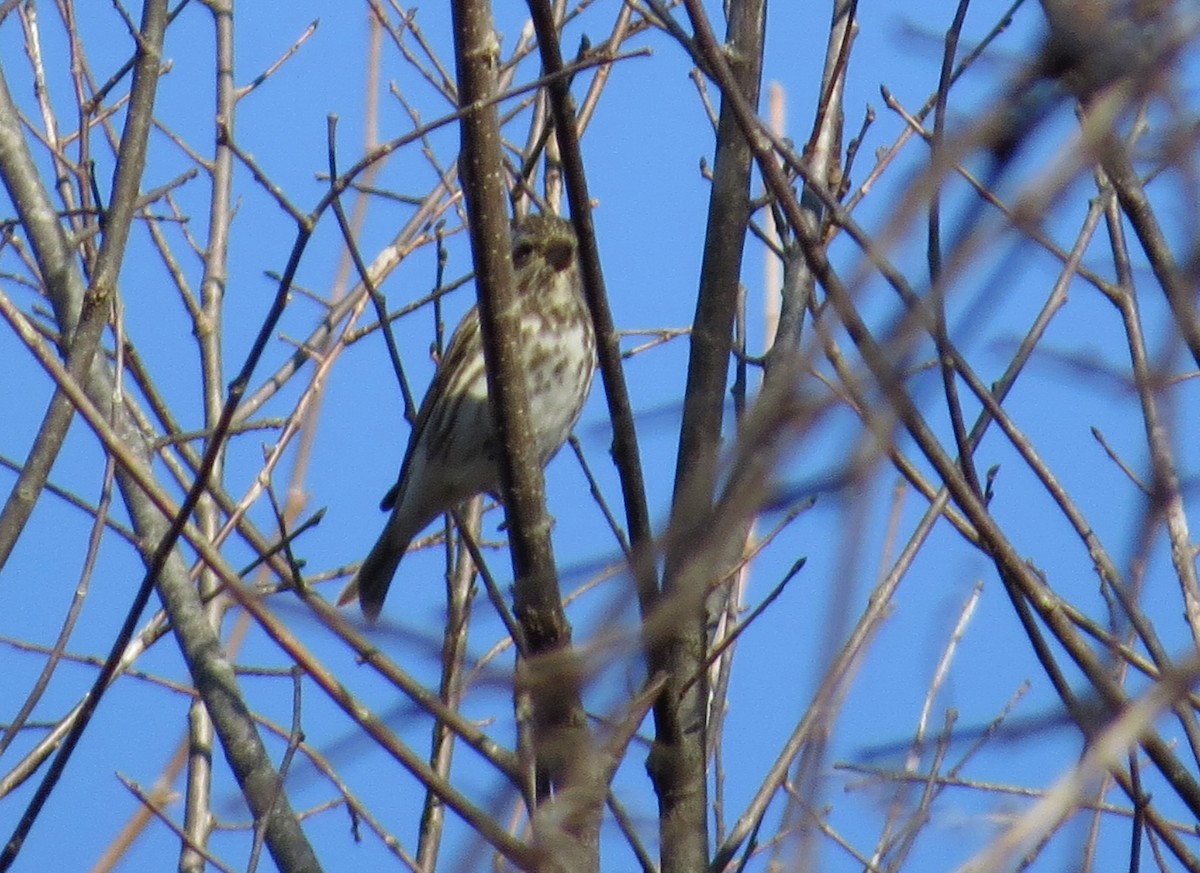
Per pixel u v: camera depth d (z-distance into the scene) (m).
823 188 6.77
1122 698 6.54
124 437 9.92
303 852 8.53
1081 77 3.06
